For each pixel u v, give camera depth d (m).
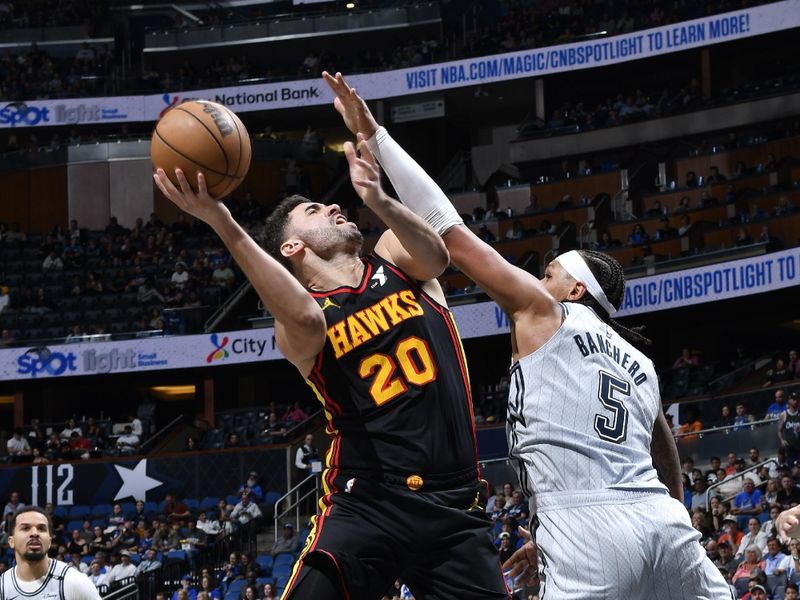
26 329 25.47
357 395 3.28
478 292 23.16
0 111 28.64
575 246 25.47
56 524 21.11
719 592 2.96
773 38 26.45
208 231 28.16
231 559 17.20
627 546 2.81
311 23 30.78
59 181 29.89
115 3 32.72
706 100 26.33
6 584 5.18
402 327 3.32
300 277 3.48
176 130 3.01
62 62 31.94
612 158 28.05
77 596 5.23
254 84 28.78
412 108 29.39
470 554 3.26
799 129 25.08
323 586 3.17
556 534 2.86
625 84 29.47
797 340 25.97
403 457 3.24
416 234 3.12
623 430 2.93
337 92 3.25
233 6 33.09
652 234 24.89
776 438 16.22
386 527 3.22
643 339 3.26
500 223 26.97
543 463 2.92
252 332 24.08
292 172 29.64
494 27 29.84
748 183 24.48
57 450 23.20
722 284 20.97
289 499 21.00
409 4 30.83
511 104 30.48
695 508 13.77
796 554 10.30
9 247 28.05
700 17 25.05
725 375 20.72
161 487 22.23
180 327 24.56
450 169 31.61
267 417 24.27
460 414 3.35
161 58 31.45
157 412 27.44
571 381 2.94
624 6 28.16
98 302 25.95
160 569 16.81
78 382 26.16
